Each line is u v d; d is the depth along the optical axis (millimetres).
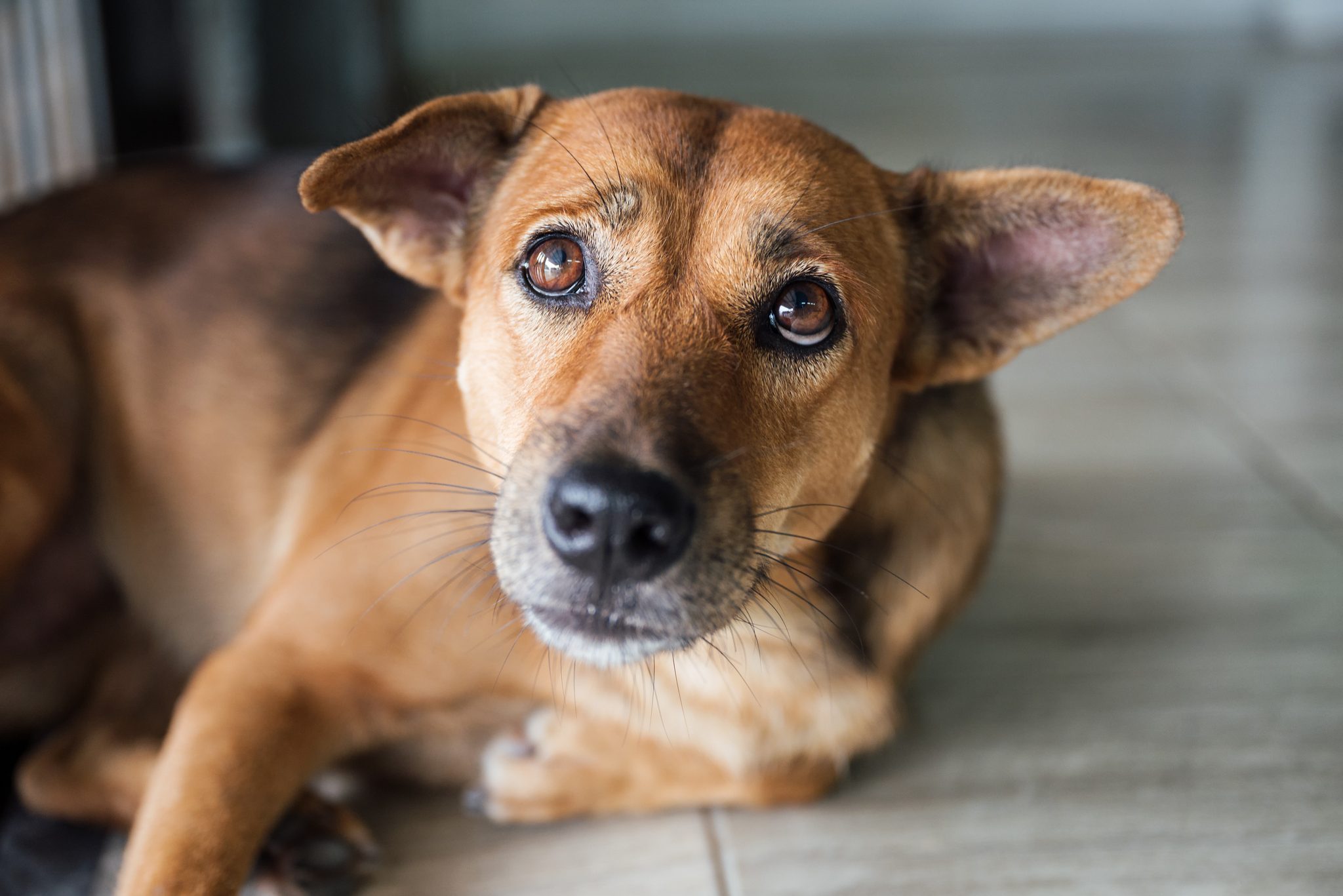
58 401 589
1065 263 513
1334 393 888
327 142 1006
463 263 525
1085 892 517
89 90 778
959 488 568
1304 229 1276
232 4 925
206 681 516
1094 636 646
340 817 526
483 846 533
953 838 539
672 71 2043
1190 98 1948
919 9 2521
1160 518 730
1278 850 534
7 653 593
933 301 531
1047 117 1778
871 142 1580
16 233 607
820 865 526
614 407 444
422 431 539
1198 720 597
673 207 472
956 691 612
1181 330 1004
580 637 454
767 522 477
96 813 539
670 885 517
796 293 477
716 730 542
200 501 592
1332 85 2070
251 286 604
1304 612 661
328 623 523
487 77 1873
